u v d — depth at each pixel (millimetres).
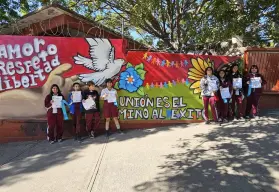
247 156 5766
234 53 11273
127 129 8406
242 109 8812
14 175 5562
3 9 13172
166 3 12844
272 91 9836
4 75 7832
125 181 4977
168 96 8578
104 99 7934
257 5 9953
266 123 8062
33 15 8656
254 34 11680
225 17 10469
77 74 8070
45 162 6160
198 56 8734
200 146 6504
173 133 7719
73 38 8039
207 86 8453
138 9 11047
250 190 4469
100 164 5797
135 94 8406
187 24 12297
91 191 4691
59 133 7766
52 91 7691
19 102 7918
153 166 5531
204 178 4914
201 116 8719
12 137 7914
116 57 8242
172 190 4570
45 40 7930
